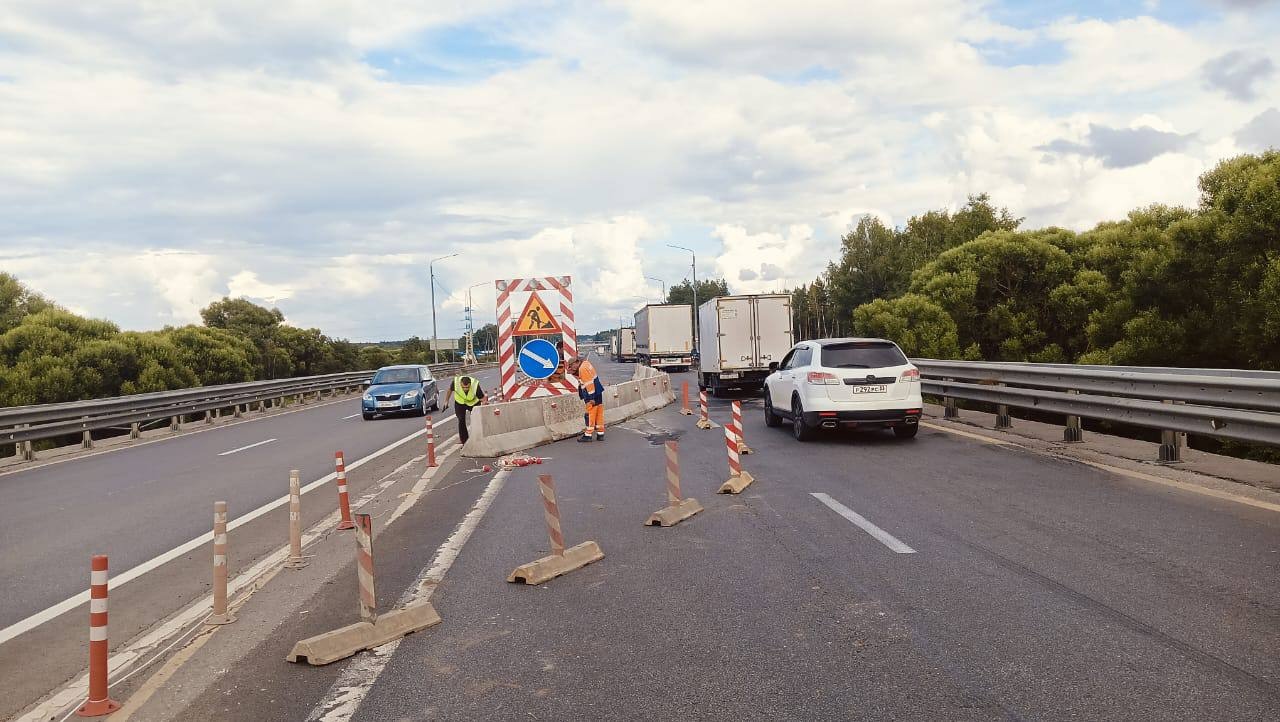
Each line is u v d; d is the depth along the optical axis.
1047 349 34.97
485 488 12.02
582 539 8.42
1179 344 26.83
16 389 34.25
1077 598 5.86
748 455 14.09
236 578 7.75
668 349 51.22
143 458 18.67
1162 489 9.48
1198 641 4.95
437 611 6.22
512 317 18.06
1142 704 4.15
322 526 9.91
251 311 72.00
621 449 15.88
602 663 5.03
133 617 6.73
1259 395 9.42
